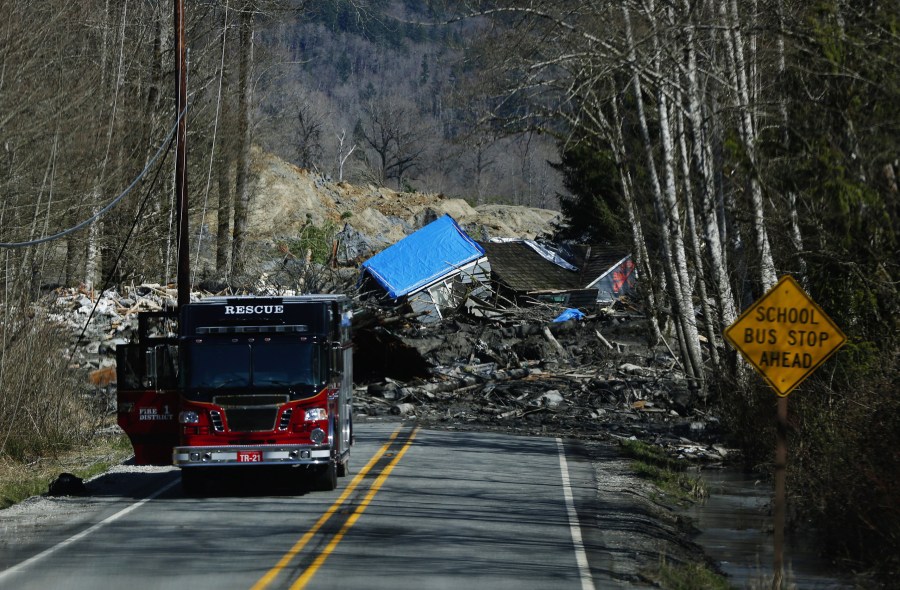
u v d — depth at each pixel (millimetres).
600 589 24516
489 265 128250
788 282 25953
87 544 29281
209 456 37500
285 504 36406
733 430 54250
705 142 58250
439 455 50969
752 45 49594
